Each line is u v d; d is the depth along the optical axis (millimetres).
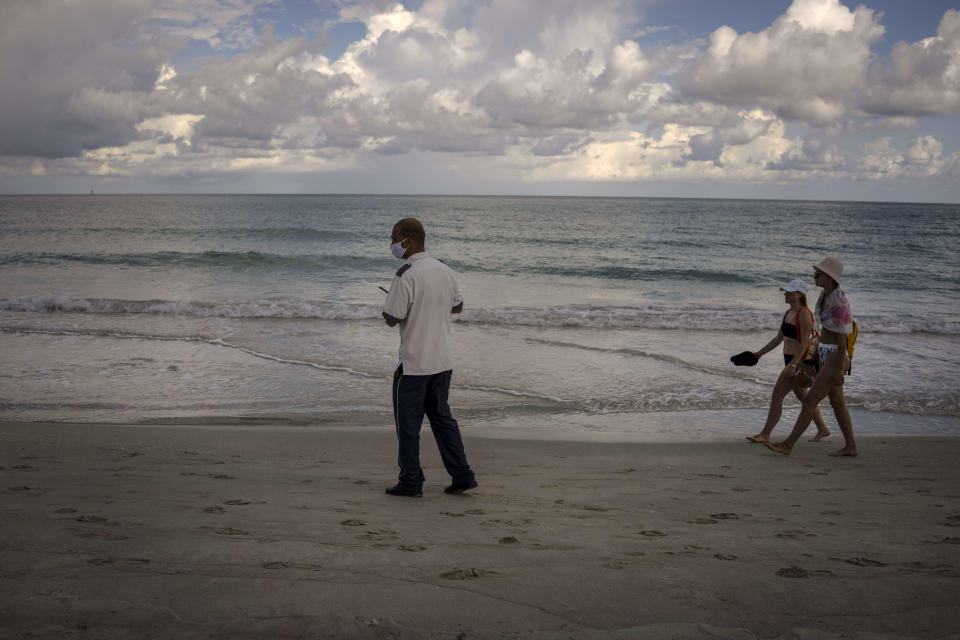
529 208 116000
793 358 6184
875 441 6574
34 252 28109
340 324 13461
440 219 69000
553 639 1545
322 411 7523
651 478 4918
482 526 3100
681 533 3061
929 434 7105
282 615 1666
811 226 61594
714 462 5609
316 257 26438
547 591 2035
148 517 2945
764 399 8391
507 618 1771
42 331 11977
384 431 6684
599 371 9656
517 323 13852
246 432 6441
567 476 4953
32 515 2871
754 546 2793
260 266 24656
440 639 1542
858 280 23984
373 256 28062
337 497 3822
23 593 1768
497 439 6516
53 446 5453
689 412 7805
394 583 2033
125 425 6629
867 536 3055
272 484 4215
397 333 12430
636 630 1614
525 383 8938
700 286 22000
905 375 9781
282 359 10070
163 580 1930
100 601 1715
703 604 1942
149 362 9750
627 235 45906
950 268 27875
